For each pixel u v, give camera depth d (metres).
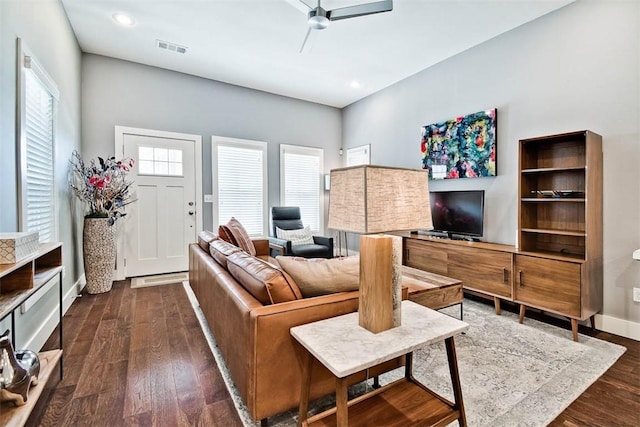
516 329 2.63
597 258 2.57
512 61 3.26
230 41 3.62
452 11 2.96
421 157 4.32
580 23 2.74
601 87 2.62
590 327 2.67
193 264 2.98
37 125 2.46
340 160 6.11
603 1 2.60
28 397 1.31
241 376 1.43
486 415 1.55
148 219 4.32
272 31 3.39
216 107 4.79
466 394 1.72
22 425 1.17
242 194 5.05
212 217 4.78
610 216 2.58
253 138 5.13
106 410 1.57
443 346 2.31
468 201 3.54
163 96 4.38
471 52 3.67
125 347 2.25
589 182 2.47
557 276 2.53
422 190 1.30
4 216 1.85
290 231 4.76
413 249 3.84
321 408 1.60
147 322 2.71
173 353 2.17
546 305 2.60
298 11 3.03
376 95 5.22
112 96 4.07
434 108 4.16
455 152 3.82
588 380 1.87
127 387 1.77
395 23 3.17
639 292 2.45
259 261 1.71
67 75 3.20
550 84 2.96
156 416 1.53
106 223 3.54
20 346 1.95
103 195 3.58
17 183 2.03
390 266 1.28
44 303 2.35
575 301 2.42
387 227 1.17
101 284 3.52
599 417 1.55
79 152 3.74
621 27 2.51
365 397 1.44
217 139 4.81
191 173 4.61
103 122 4.02
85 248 3.47
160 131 4.37
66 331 2.52
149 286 3.81
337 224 1.25
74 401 1.64
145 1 2.91
